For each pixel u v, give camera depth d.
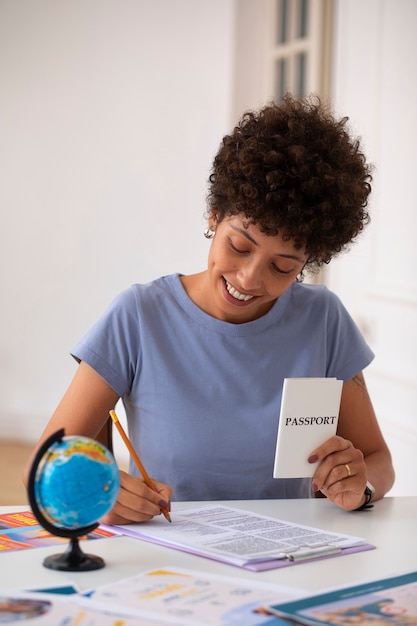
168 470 1.72
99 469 1.15
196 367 1.74
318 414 1.52
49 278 5.69
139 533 1.36
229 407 1.73
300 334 1.81
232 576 1.18
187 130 4.97
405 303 3.33
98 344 1.71
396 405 3.41
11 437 5.91
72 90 5.50
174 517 1.48
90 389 1.69
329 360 1.87
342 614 1.04
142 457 1.75
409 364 3.30
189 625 0.99
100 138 5.40
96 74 5.39
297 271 1.58
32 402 5.82
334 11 4.21
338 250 1.65
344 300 3.77
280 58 4.53
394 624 1.02
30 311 5.79
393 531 1.47
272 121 1.56
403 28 3.38
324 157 1.56
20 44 5.68
